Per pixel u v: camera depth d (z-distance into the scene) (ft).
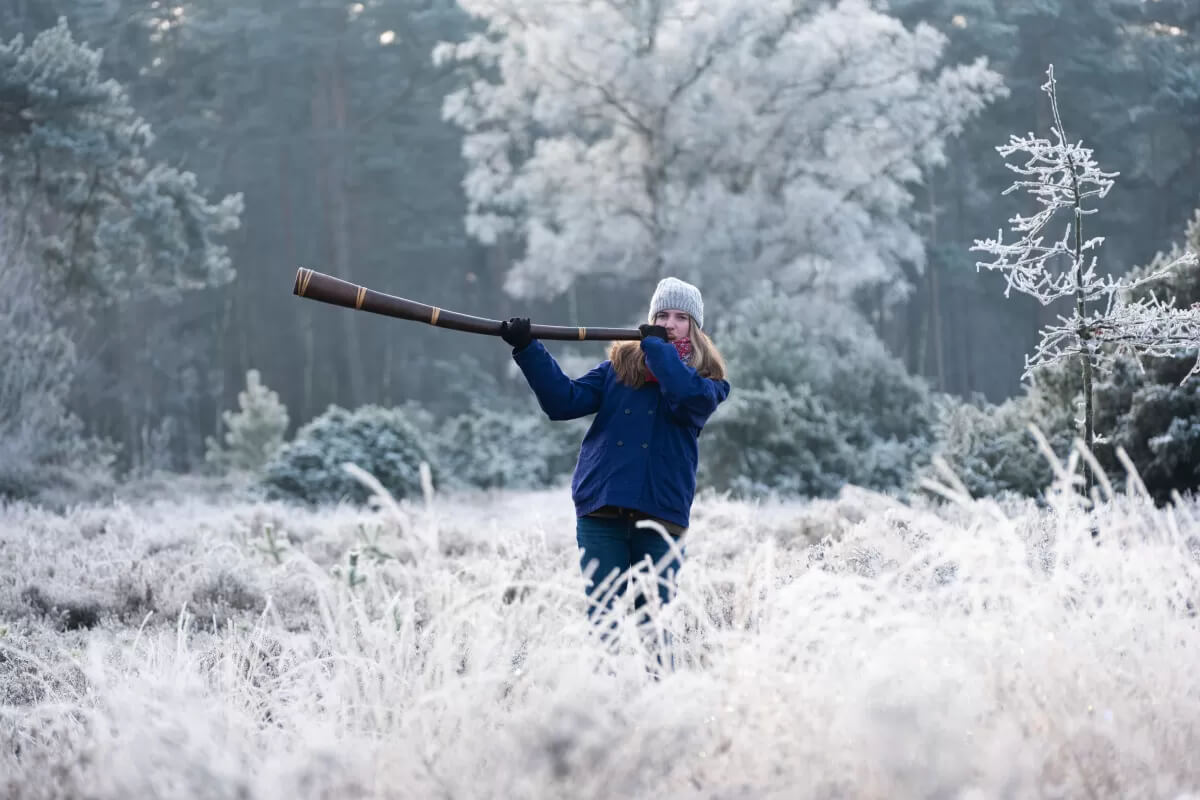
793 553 33.37
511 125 214.69
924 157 209.77
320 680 18.34
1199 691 16.60
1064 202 42.88
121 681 19.89
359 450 116.47
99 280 180.86
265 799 14.17
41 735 20.12
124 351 292.40
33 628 35.01
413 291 353.92
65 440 133.39
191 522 72.49
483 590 19.44
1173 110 296.51
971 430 77.30
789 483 111.14
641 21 202.39
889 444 124.88
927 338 333.42
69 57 174.50
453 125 346.54
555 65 196.54
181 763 14.42
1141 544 19.01
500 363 349.00
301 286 24.77
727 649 17.24
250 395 180.04
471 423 168.86
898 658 15.40
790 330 135.95
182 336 320.91
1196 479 64.80
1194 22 320.91
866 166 205.67
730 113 192.54
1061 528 18.17
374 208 346.33
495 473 159.02
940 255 305.12
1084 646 16.49
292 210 340.80
